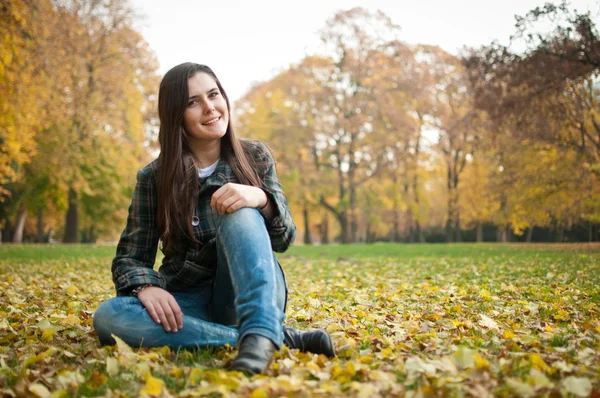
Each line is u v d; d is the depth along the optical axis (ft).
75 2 73.82
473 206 99.45
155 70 92.73
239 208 7.98
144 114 95.25
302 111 106.63
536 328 10.87
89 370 7.64
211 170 9.14
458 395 6.07
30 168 78.69
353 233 105.81
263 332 7.23
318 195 104.94
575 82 55.42
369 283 23.32
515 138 65.92
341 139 105.60
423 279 25.31
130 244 9.26
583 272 25.40
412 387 6.66
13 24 41.98
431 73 105.70
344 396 6.26
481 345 9.23
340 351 8.65
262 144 9.84
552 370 7.11
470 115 76.07
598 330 10.39
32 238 127.44
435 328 11.25
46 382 7.13
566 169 64.23
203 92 8.85
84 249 55.98
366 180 105.70
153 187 9.22
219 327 8.66
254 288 7.45
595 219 70.95
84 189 80.79
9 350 9.23
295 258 49.83
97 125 80.18
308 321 12.53
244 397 6.07
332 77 106.01
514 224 91.61
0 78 42.06
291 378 6.73
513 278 23.75
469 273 27.48
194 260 8.91
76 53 73.41
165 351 8.30
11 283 22.07
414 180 108.88
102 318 8.61
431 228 140.97
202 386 6.69
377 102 101.35
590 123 64.85
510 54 54.49
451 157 107.96
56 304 15.71
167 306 8.45
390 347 8.96
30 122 49.37
